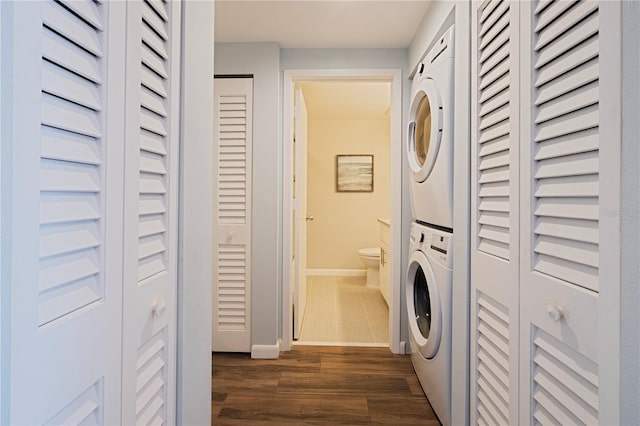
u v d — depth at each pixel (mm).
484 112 1326
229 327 2852
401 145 2840
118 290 717
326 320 3668
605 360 706
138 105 784
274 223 2795
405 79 2834
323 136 5801
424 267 2045
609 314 693
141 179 837
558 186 891
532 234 991
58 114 554
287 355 2822
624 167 657
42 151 522
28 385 490
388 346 3008
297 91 3203
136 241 782
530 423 1000
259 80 2783
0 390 453
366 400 2184
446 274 1776
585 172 791
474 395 1432
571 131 837
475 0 1403
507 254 1167
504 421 1182
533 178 984
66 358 569
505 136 1202
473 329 1438
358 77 2859
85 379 616
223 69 2783
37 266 504
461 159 1565
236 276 2852
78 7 589
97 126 650
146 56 843
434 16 2156
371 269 5039
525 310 1023
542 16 950
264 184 2797
